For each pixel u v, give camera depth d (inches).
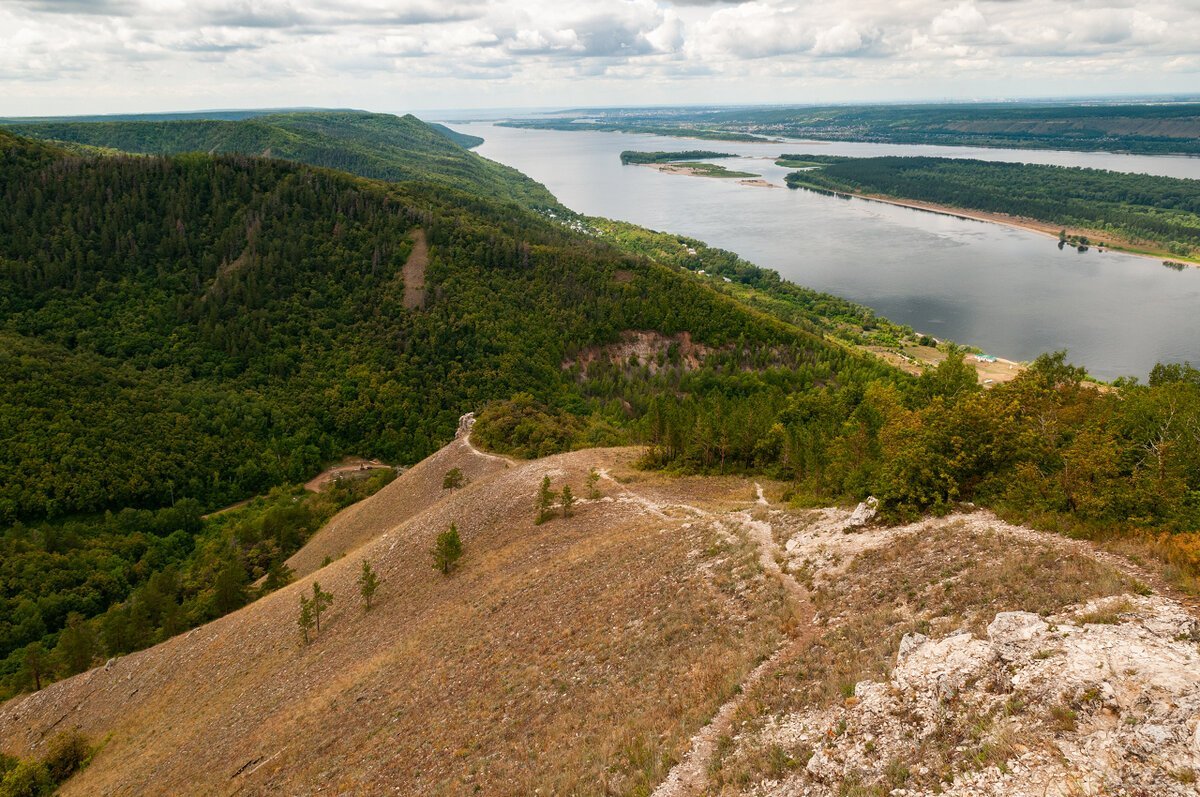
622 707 1121.4
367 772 1259.8
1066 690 682.8
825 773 743.1
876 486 1569.9
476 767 1117.1
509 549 2469.2
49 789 2082.9
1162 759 573.9
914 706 772.0
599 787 911.0
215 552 4387.3
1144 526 1133.1
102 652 3272.6
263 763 1517.0
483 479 3622.0
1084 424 1926.7
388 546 3048.7
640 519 2454.5
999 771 641.0
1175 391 2127.2
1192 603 833.5
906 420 1878.7
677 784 855.1
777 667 1029.8
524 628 1662.2
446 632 1871.3
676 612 1396.4
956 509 1427.2
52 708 2659.9
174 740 1984.5
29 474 4670.3
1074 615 839.1
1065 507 1267.2
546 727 1165.1
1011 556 1096.2
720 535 1774.1
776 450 3235.7
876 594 1154.7
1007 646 785.6
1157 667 666.2
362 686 1726.1
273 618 2691.9
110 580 4092.0
